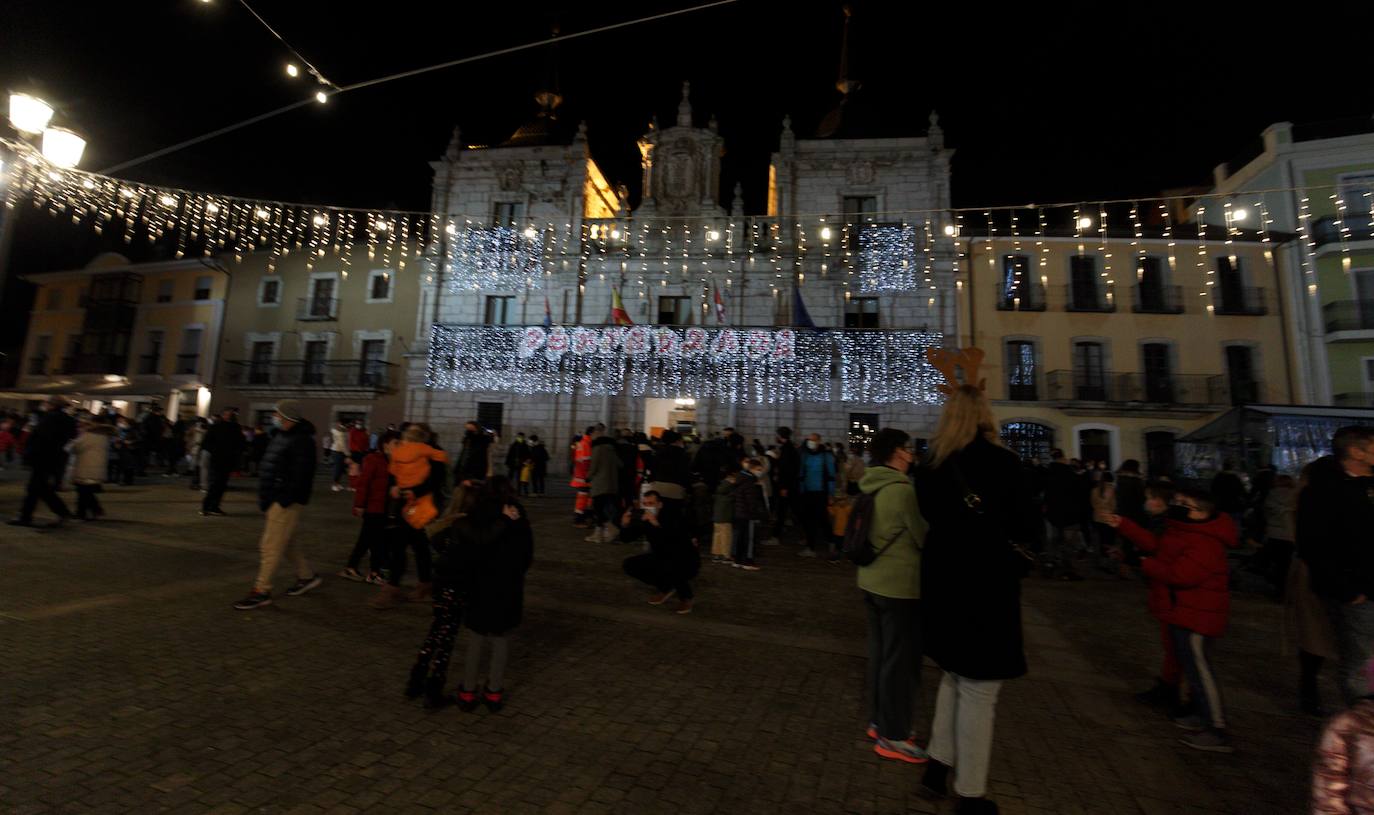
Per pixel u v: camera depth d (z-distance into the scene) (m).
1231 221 25.61
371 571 6.90
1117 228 24.38
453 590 4.01
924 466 3.10
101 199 13.26
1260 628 6.76
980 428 3.06
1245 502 10.98
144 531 9.25
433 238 27.59
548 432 25.69
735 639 5.49
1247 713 4.30
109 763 3.04
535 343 25.77
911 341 23.94
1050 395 23.69
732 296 25.69
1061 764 3.44
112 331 31.84
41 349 34.66
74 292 34.19
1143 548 4.11
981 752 2.78
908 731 3.43
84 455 9.91
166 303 31.88
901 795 3.04
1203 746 3.66
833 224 25.53
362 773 3.07
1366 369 22.44
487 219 27.61
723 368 24.77
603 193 30.20
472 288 27.17
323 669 4.38
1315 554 3.56
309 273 29.95
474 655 3.83
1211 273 23.98
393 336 28.41
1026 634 6.20
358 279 29.31
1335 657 3.61
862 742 3.60
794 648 5.30
